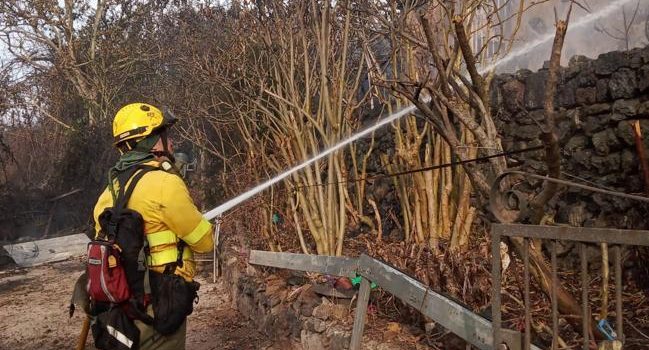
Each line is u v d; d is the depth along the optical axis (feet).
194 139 33.27
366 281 12.66
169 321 9.51
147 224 9.74
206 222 10.28
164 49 39.58
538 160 17.12
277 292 17.21
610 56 15.48
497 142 10.05
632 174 14.78
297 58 20.01
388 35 16.79
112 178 10.21
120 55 58.59
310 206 17.38
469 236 14.48
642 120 14.60
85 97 57.77
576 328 9.11
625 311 12.10
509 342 8.00
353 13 17.76
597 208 15.64
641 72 14.62
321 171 19.07
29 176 54.95
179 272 9.94
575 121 16.33
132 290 9.52
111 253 9.30
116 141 10.59
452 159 15.47
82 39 62.23
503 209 8.06
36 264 37.65
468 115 9.55
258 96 21.65
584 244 7.29
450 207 15.70
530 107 17.51
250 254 19.61
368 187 23.49
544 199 8.33
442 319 10.12
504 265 12.55
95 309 9.87
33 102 56.54
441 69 9.83
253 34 21.48
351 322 13.46
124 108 10.77
